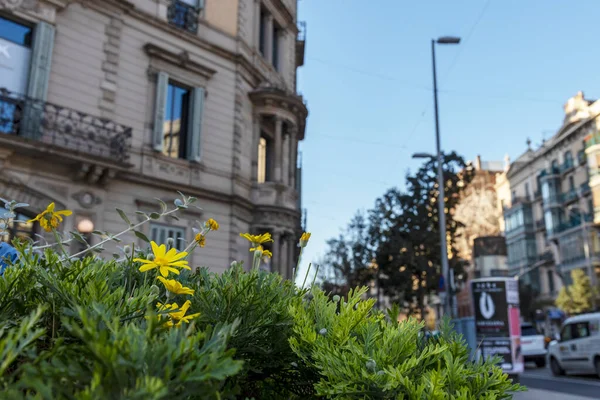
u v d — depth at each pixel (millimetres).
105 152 13336
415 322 1726
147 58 15352
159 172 15062
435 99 21906
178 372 1048
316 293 1865
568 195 48750
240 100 17844
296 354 1671
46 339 1437
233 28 18203
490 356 1692
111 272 1794
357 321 1644
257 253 2037
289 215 18562
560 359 17328
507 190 62406
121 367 974
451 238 25062
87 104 13672
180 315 1396
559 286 50844
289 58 22359
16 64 12508
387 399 1408
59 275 1567
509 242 59625
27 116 12062
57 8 13250
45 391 905
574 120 47750
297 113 19594
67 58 13414
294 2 23406
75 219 12648
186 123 16422
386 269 25641
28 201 11852
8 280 1446
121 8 14773
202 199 15961
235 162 17203
